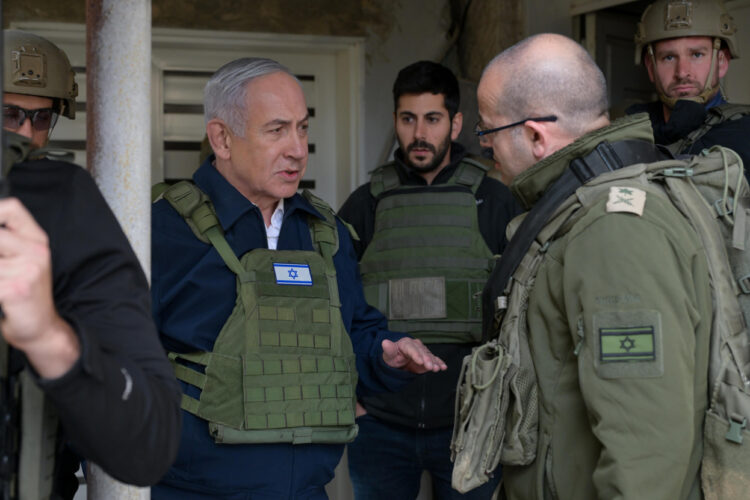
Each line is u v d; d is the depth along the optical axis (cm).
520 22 419
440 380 284
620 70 415
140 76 153
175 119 440
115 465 91
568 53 171
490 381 163
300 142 197
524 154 173
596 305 146
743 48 362
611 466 139
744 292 155
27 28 405
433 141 298
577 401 155
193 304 188
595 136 162
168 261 191
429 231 291
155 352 99
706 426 148
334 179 459
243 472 185
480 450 165
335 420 190
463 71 450
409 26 446
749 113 259
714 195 161
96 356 86
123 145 152
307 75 454
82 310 97
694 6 272
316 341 193
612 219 148
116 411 88
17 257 80
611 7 405
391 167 311
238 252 194
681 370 140
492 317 171
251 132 195
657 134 280
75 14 407
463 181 299
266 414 184
